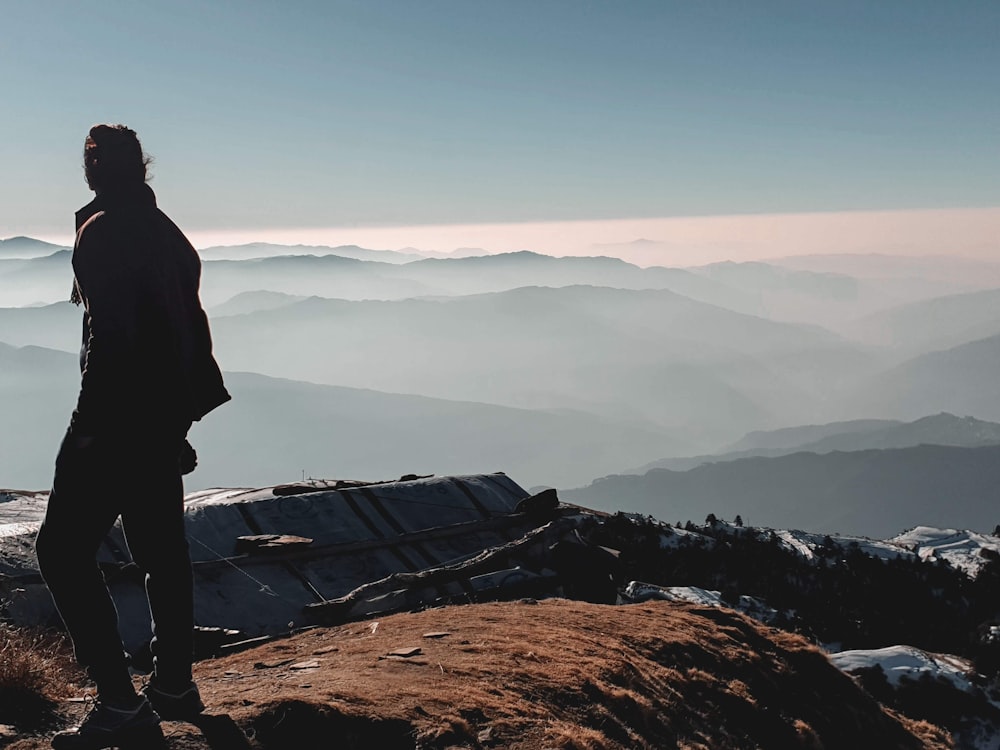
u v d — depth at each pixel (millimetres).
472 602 13641
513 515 17812
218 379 4453
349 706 5348
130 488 4109
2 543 11539
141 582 11578
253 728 4617
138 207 4090
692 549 25594
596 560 16109
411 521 16766
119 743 4121
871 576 32406
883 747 12500
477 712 6055
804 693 11992
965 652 26484
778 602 25375
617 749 6645
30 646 5980
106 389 3873
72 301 4336
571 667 8031
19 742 4090
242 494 16625
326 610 12219
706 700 9508
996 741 21281
